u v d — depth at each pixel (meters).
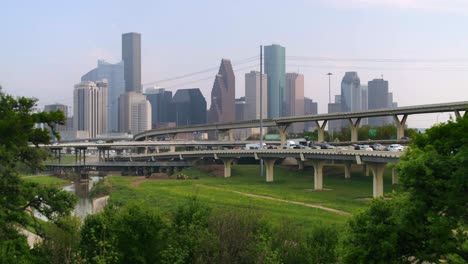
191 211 54.34
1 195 47.47
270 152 153.50
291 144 192.38
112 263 47.56
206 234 49.00
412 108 169.25
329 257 50.47
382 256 38.28
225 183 154.62
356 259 39.41
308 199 111.50
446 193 36.59
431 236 37.69
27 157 52.06
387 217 40.00
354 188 131.00
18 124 49.22
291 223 62.84
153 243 49.53
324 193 122.81
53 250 48.56
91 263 47.47
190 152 199.00
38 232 49.84
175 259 48.16
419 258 38.56
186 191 132.88
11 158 46.94
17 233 47.59
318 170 134.00
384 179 140.75
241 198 114.62
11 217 48.50
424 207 37.56
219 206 100.19
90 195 152.62
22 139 49.88
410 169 37.84
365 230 39.91
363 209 42.12
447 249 36.34
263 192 128.00
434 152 38.25
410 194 39.06
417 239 39.22
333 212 91.25
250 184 150.50
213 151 181.75
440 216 36.50
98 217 50.81
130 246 48.84
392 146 142.38
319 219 80.44
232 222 52.00
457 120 39.44
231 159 179.00
